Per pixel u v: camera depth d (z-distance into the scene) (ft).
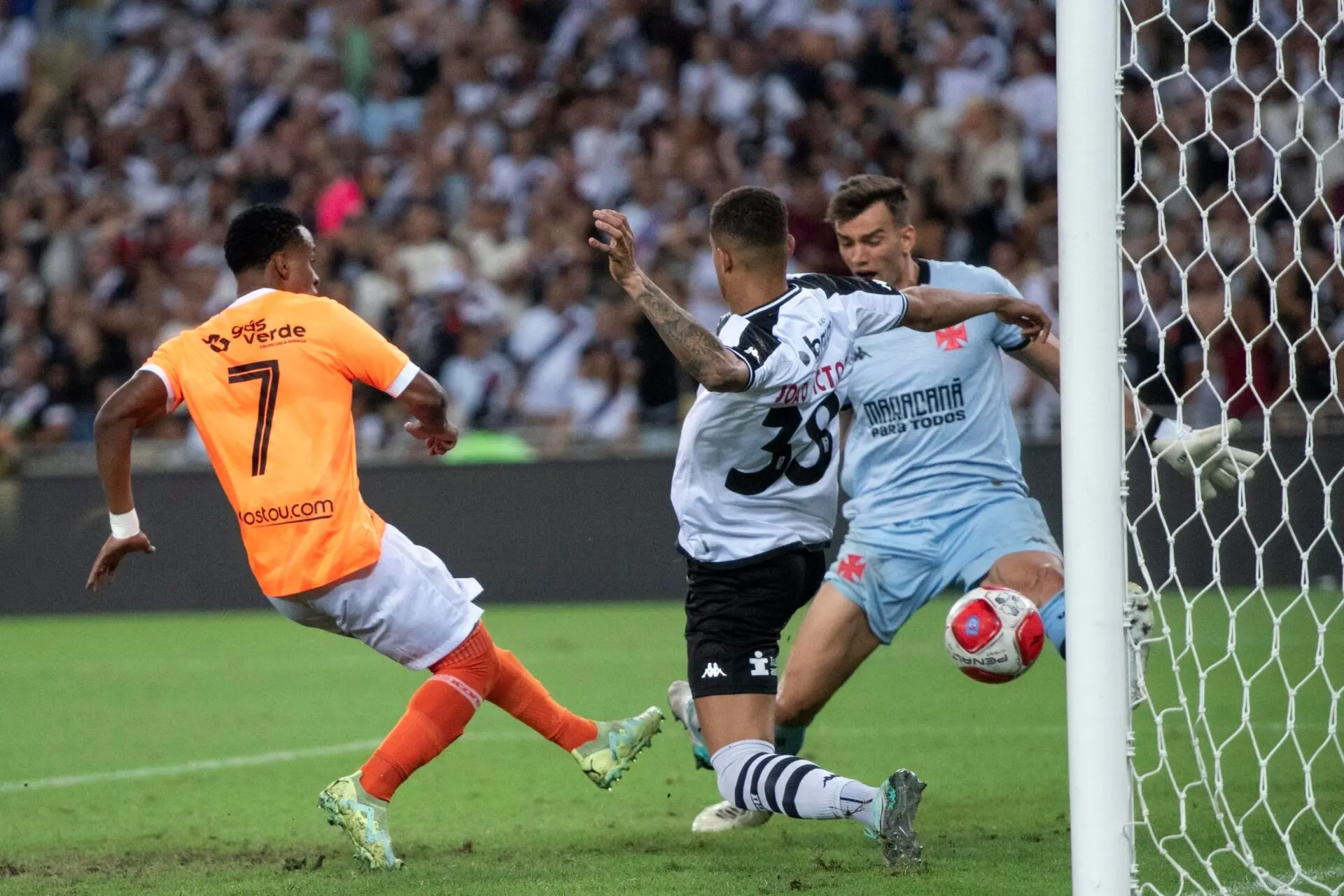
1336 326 140.26
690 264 175.83
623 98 196.13
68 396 173.58
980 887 43.11
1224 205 154.40
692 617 48.01
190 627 137.80
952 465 58.23
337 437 48.73
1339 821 45.60
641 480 143.23
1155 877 44.60
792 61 190.90
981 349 58.44
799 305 45.24
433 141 200.44
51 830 57.00
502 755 74.02
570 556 143.64
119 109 215.51
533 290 175.94
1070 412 36.45
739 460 46.24
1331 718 44.98
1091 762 35.96
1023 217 173.47
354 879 46.47
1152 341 138.72
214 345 49.03
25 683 103.24
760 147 185.16
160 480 148.15
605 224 40.68
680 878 45.57
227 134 208.54
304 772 69.82
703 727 47.55
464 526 144.66
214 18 222.28
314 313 49.06
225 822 58.23
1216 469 50.75
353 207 189.57
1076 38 36.55
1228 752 68.64
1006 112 177.68
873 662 107.34
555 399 167.63
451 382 166.50
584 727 52.49
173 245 191.52
